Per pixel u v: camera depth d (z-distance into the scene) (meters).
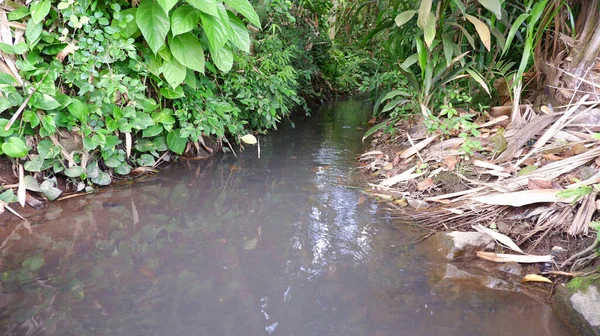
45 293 1.15
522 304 1.15
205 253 1.43
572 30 2.21
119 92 2.20
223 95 3.12
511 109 2.45
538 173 1.74
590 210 1.42
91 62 2.02
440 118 2.79
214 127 2.68
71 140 2.03
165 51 2.21
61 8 1.91
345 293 1.19
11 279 1.22
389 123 3.12
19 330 0.98
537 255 1.40
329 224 1.71
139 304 1.11
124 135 2.40
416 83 2.71
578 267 1.29
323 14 6.12
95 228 1.63
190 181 2.30
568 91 2.16
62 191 2.04
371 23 4.64
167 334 0.98
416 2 2.66
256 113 3.46
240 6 2.12
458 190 1.93
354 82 7.54
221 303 1.12
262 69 3.43
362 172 2.48
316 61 6.24
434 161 2.25
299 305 1.12
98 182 2.12
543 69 2.40
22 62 1.82
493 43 2.74
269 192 2.12
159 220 1.73
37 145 1.91
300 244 1.51
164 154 2.65
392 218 1.77
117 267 1.31
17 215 1.73
